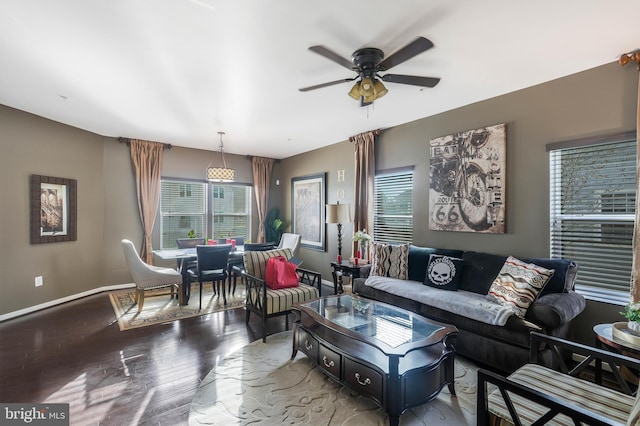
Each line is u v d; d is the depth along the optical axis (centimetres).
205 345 308
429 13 196
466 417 201
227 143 565
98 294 491
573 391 156
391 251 390
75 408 207
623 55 248
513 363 238
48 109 385
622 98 257
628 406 143
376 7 190
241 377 248
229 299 472
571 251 291
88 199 485
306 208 626
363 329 231
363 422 195
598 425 113
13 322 367
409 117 409
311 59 254
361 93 247
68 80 296
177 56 250
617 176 265
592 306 274
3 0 182
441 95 335
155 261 548
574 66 270
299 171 653
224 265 448
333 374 230
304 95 333
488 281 306
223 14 196
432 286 335
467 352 268
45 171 423
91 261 491
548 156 301
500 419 147
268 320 382
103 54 247
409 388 192
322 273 584
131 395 223
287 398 221
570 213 291
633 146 257
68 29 213
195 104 361
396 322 247
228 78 290
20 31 215
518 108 320
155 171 550
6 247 379
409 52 213
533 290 254
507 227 330
